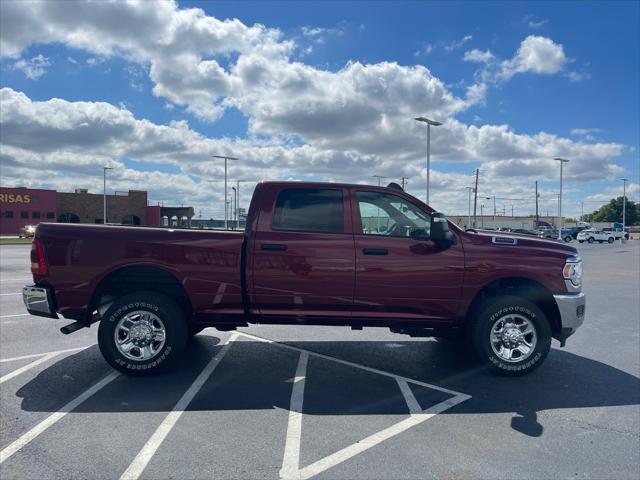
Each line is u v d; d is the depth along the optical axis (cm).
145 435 391
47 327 777
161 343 534
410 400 478
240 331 781
